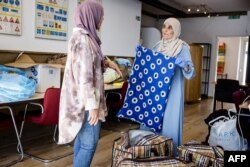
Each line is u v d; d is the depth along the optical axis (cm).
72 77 182
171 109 236
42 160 297
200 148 229
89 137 190
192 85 759
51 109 288
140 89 240
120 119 504
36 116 301
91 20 186
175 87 236
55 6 410
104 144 362
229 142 299
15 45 361
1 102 262
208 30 881
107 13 511
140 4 616
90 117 178
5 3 344
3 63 353
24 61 362
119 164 193
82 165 195
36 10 383
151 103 236
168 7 745
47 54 411
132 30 593
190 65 228
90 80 175
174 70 227
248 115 273
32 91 300
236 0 675
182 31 928
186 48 235
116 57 546
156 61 232
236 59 1074
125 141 226
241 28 822
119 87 421
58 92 288
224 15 845
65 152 327
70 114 183
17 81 289
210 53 881
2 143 348
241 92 326
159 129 237
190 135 424
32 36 382
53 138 380
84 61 174
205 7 776
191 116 576
